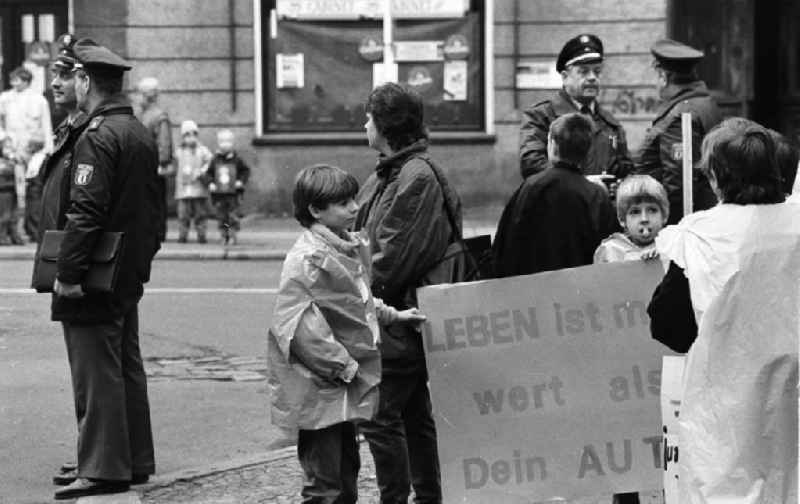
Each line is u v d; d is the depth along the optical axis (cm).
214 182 2284
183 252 2184
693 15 2634
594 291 739
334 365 714
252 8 2589
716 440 574
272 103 2609
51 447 1032
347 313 722
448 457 746
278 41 2602
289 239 2375
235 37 2597
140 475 919
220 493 884
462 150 2581
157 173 916
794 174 715
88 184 867
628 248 770
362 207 787
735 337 576
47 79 2727
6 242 2316
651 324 602
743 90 2647
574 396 741
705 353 577
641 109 2556
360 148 2588
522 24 2573
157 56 2597
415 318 743
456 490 746
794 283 575
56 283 873
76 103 957
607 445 741
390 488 788
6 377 1275
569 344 740
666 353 737
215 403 1170
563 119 792
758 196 585
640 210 769
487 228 2430
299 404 719
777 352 573
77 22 2602
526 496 743
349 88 2600
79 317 881
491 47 2573
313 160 2592
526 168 971
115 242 872
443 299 741
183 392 1212
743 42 2641
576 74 985
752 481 570
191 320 1584
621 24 2555
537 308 740
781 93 2689
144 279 908
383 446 785
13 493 909
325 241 723
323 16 2589
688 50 1111
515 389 743
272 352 729
